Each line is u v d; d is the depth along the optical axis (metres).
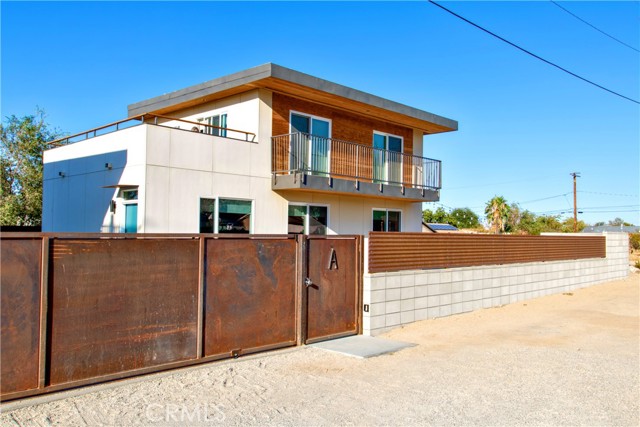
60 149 15.27
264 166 14.13
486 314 11.98
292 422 5.02
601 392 6.20
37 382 5.30
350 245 9.23
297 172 14.13
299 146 14.76
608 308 13.31
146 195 11.59
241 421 5.00
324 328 8.68
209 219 12.81
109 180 12.85
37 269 5.32
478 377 6.75
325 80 14.34
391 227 18.80
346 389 6.12
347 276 9.14
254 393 5.86
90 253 5.72
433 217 64.81
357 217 17.25
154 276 6.30
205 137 12.79
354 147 16.81
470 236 12.40
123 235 6.02
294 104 14.95
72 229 14.48
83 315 5.65
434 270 11.07
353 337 9.08
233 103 14.74
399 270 10.20
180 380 6.16
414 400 5.77
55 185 15.48
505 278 13.48
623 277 20.14
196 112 16.05
